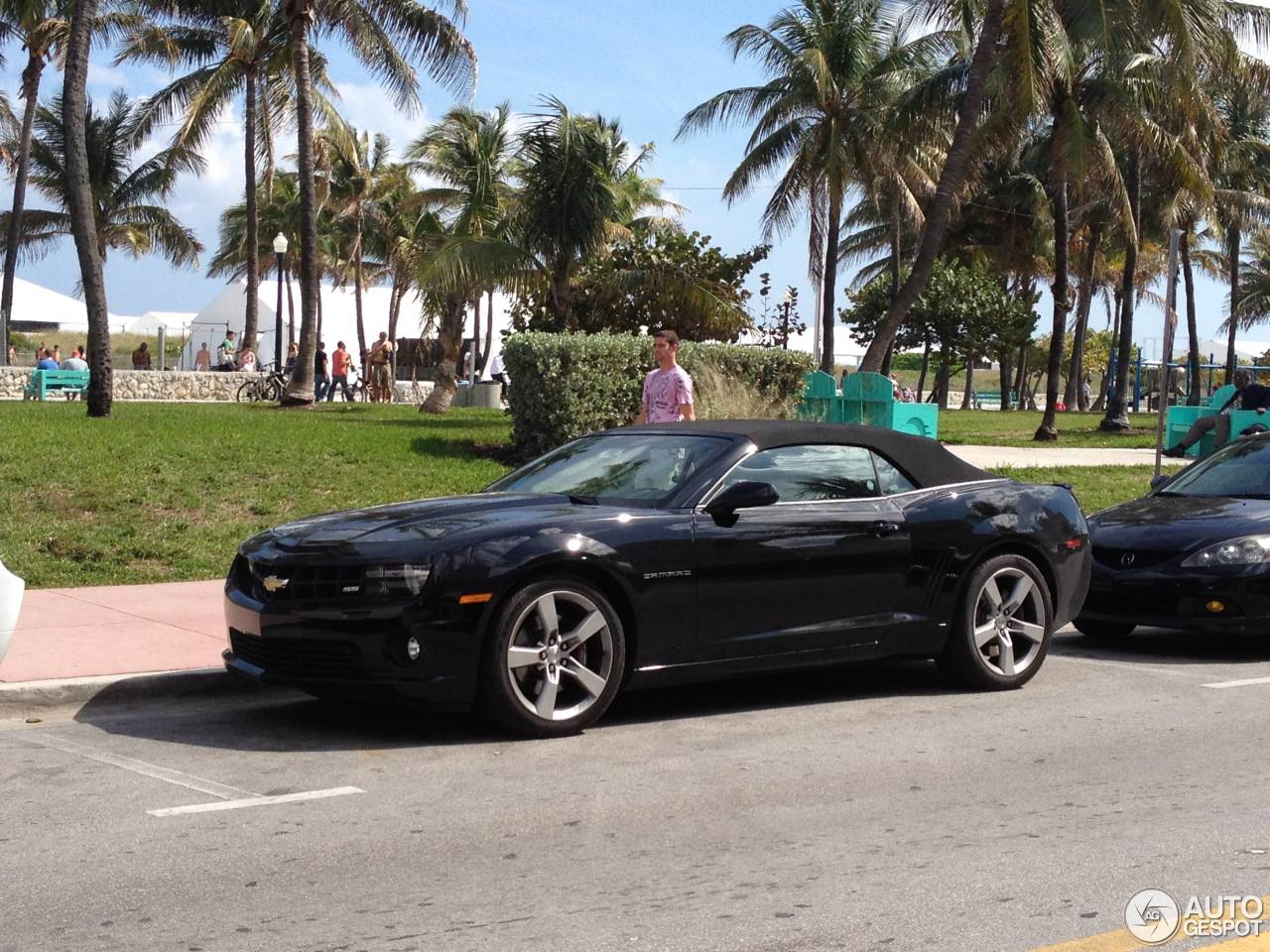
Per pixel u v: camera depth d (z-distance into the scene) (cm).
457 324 2436
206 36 3666
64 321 4512
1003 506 805
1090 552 850
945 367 5909
